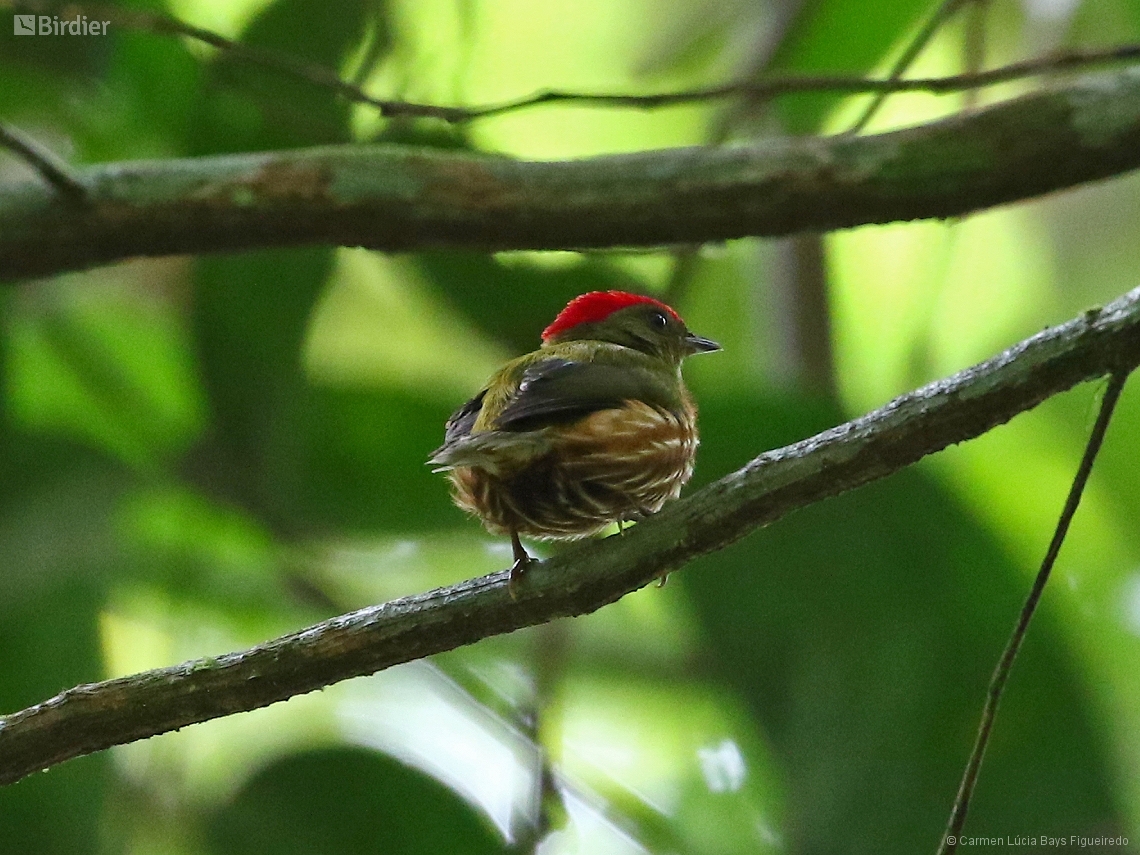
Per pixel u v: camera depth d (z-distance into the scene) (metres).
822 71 12.26
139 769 10.95
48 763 7.07
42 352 12.83
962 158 7.95
